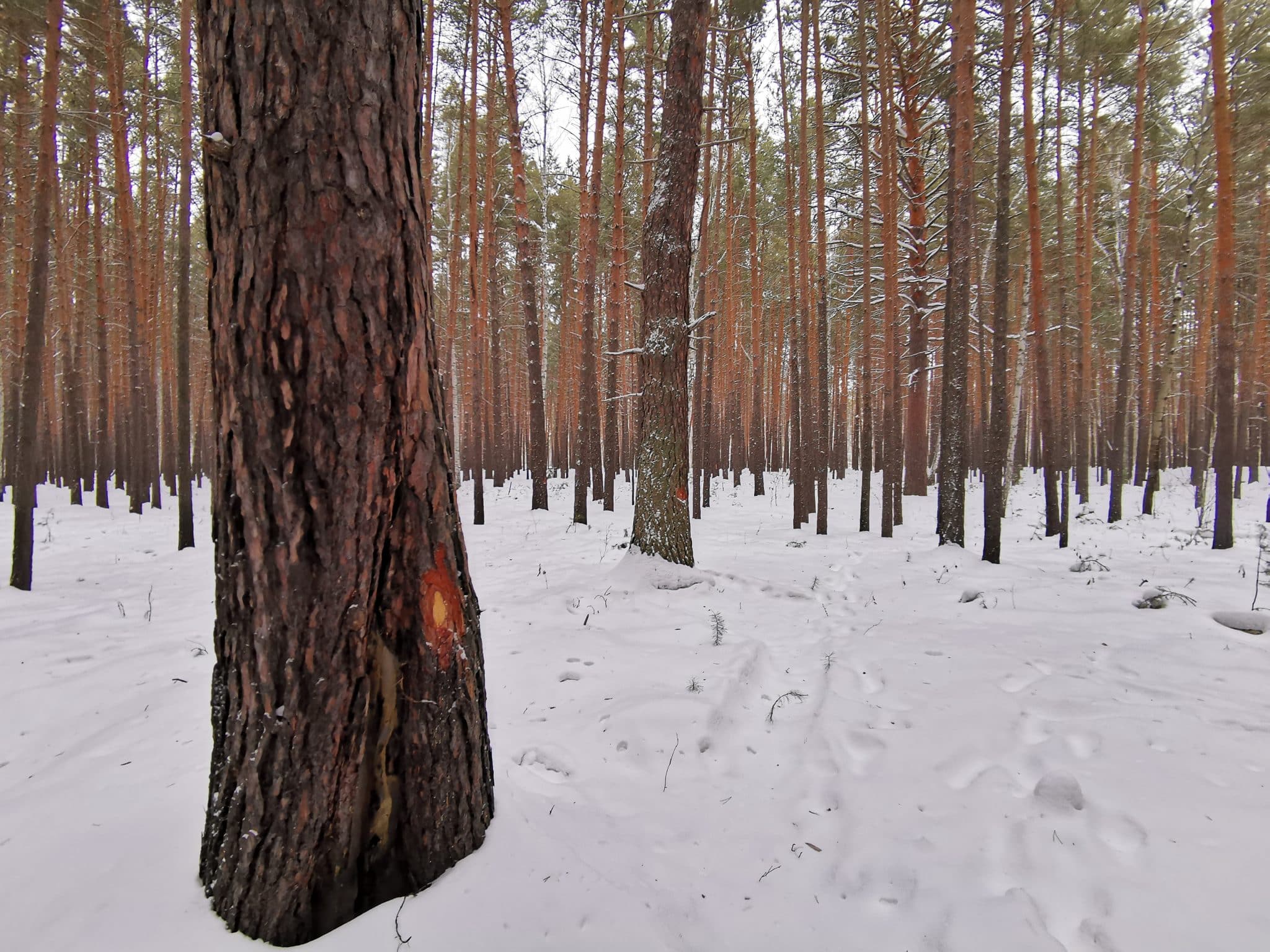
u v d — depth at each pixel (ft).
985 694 12.55
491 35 45.57
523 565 26.63
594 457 54.54
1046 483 35.58
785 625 18.22
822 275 36.29
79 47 36.14
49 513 43.06
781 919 7.02
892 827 8.50
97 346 49.19
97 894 6.43
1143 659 13.93
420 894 6.47
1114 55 40.11
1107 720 11.00
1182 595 18.22
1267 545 27.25
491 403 79.30
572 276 69.21
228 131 5.71
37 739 11.03
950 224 28.43
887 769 9.98
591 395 40.60
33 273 22.61
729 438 88.48
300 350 5.74
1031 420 83.20
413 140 6.48
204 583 23.72
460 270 61.87
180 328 30.91
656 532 23.11
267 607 5.92
